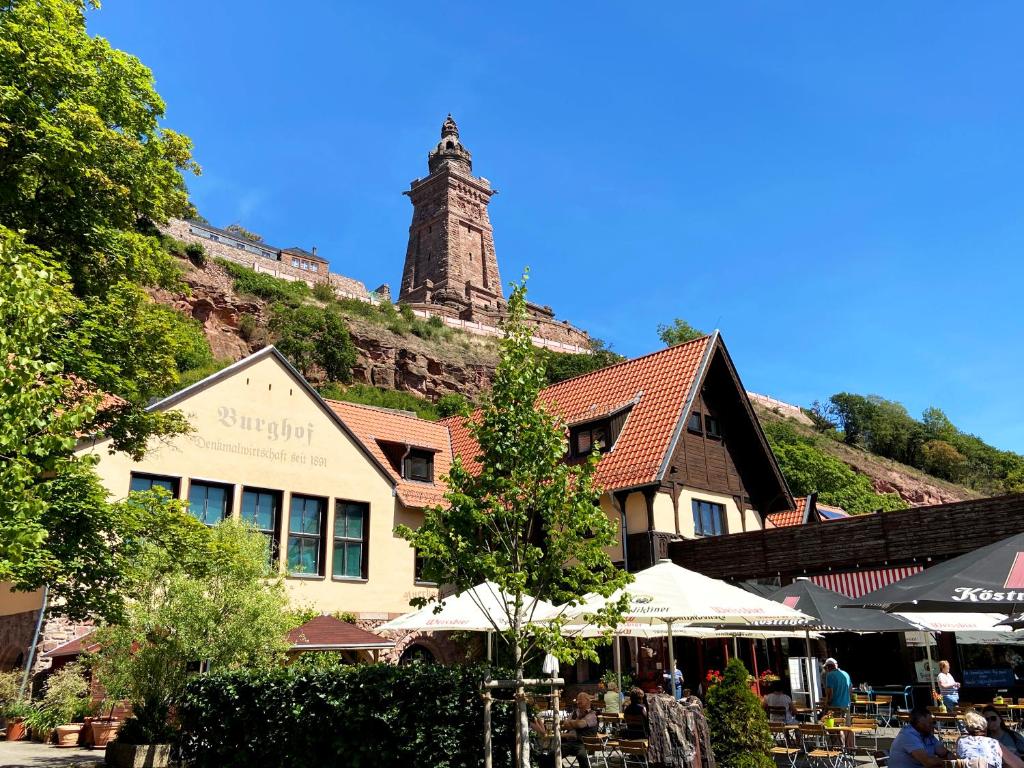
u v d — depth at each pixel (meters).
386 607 23.75
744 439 27.62
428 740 10.17
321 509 23.34
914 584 10.68
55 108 13.31
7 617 19.81
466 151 121.56
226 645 14.13
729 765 10.97
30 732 18.23
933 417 103.06
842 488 61.19
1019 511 18.33
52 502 11.91
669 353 27.72
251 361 22.70
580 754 13.16
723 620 14.00
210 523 20.75
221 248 69.25
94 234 13.88
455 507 10.62
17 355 7.97
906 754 9.05
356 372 61.38
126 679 14.12
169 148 15.56
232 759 12.41
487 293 106.69
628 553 23.33
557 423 11.16
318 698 11.25
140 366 14.48
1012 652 22.89
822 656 23.42
